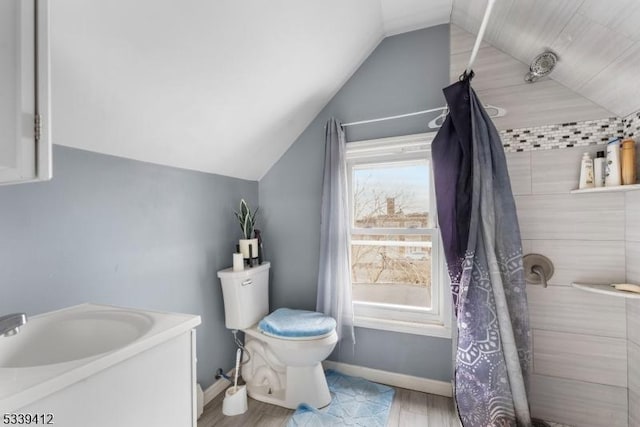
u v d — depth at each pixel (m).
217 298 1.78
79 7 0.76
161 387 0.72
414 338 1.76
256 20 1.12
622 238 1.37
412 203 1.87
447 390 1.68
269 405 1.61
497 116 1.56
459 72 1.68
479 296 1.32
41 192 0.96
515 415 1.24
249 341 1.82
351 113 1.92
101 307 0.97
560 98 1.46
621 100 1.28
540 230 1.50
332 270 1.84
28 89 0.56
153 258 1.38
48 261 0.98
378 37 1.80
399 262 1.90
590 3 0.99
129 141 1.20
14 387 0.47
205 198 1.71
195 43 1.04
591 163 1.38
